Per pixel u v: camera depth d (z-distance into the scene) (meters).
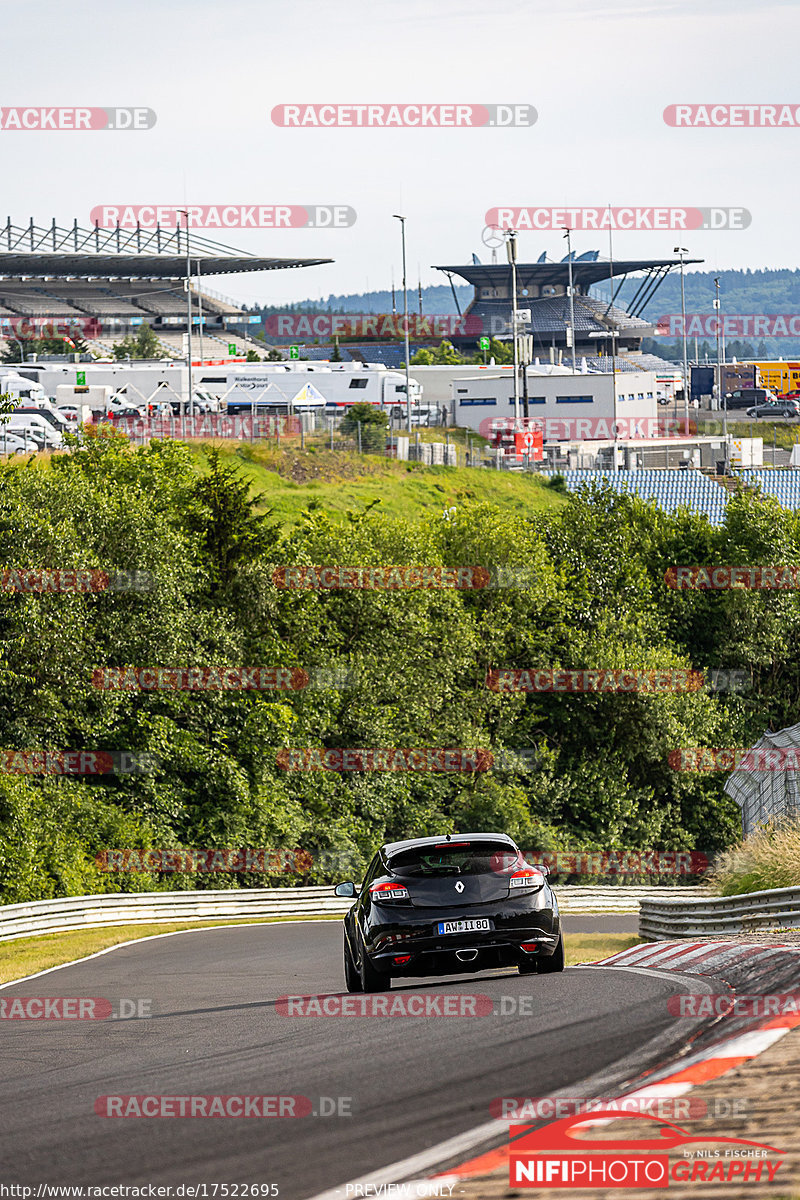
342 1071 25.44
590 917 122.88
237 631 153.38
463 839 44.28
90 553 136.38
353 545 173.50
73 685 132.12
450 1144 18.97
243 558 161.88
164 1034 35.06
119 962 77.12
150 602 143.38
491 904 43.00
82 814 132.25
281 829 148.50
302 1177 17.86
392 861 44.22
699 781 185.62
